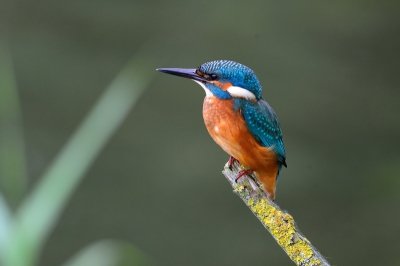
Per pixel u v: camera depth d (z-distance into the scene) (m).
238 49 14.72
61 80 14.15
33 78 14.10
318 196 13.12
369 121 14.23
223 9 15.30
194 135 13.73
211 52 14.58
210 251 12.31
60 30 15.06
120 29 15.02
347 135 14.05
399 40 15.07
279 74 14.53
